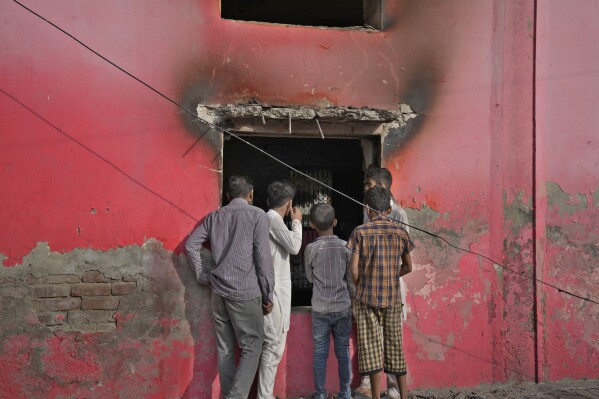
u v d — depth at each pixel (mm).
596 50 5531
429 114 5195
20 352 4430
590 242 5512
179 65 4750
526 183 5363
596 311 5504
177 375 4707
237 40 4867
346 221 6371
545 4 5398
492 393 5121
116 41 4629
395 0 5160
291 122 4980
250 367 4418
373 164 5250
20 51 4441
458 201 5230
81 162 4551
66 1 4539
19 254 4430
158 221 4695
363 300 4527
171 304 4707
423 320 5148
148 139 4684
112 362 4594
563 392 5176
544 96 5391
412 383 5113
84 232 4555
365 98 5074
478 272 5258
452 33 5254
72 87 4539
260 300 4496
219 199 4812
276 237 4672
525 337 5332
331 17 7973
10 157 4418
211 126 4805
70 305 4523
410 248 4621
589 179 5508
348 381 4738
